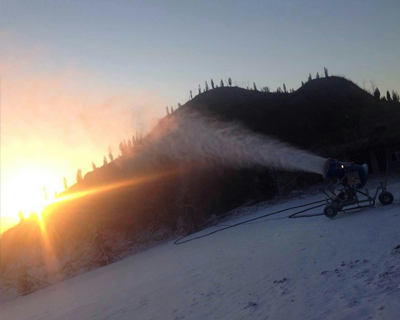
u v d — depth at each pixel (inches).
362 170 668.7
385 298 242.7
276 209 1093.1
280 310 277.6
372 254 364.2
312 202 1012.5
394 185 959.6
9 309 954.7
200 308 344.8
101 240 1407.5
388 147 1272.1
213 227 1182.3
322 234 546.0
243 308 307.6
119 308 446.0
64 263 1665.8
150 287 527.8
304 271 372.5
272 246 567.8
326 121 2020.2
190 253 781.9
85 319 440.1
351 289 279.0
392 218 514.6
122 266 1060.5
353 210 692.1
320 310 255.8
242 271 454.6
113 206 1819.6
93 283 868.0
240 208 1336.1
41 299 946.1
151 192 1691.7
